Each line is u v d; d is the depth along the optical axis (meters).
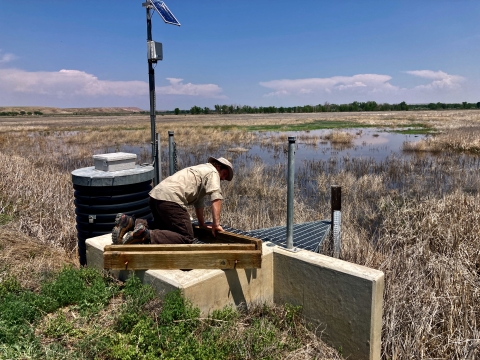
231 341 3.26
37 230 6.76
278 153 22.48
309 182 13.81
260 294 4.06
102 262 4.23
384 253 6.42
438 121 50.94
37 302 3.54
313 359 3.43
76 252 6.21
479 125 39.09
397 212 8.59
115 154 5.01
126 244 3.88
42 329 3.29
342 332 3.55
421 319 4.00
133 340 3.07
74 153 22.28
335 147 25.58
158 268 3.69
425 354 3.84
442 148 23.25
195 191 4.04
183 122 61.34
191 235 4.06
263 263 4.02
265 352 3.26
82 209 4.75
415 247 6.34
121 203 4.70
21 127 50.09
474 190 11.95
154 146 5.91
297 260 3.89
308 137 31.61
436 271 5.27
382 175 14.67
